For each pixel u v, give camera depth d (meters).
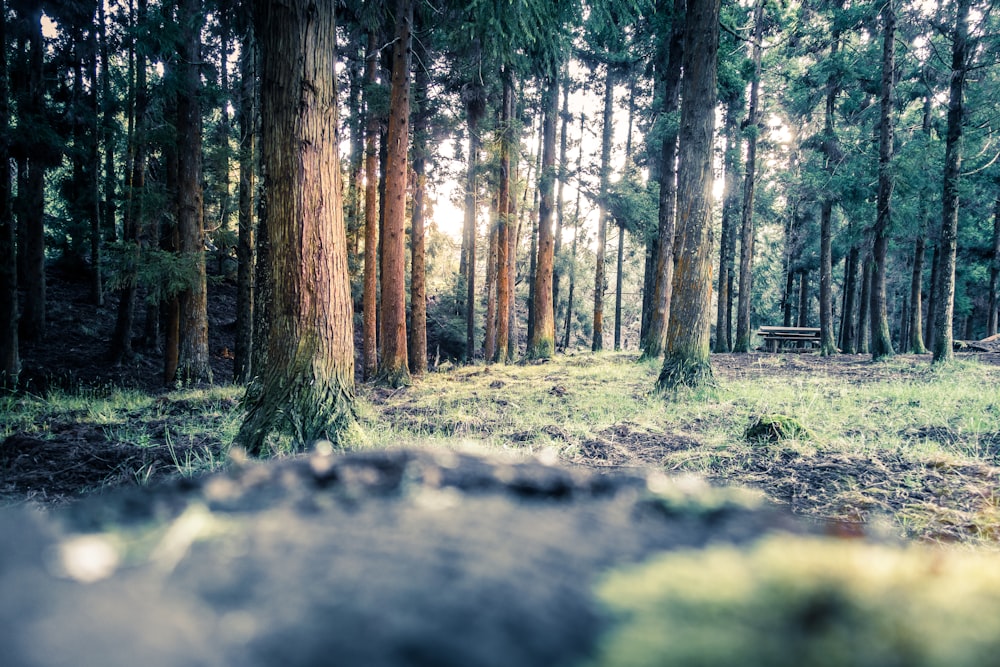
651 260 24.08
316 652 0.38
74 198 19.73
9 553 0.62
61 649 0.37
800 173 19.72
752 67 19.09
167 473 4.73
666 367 9.37
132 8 15.81
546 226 19.00
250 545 0.68
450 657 0.37
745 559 0.61
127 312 18.67
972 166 16.03
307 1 5.46
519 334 38.28
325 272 5.66
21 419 7.11
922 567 0.58
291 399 5.48
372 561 0.60
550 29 8.55
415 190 15.71
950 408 7.05
